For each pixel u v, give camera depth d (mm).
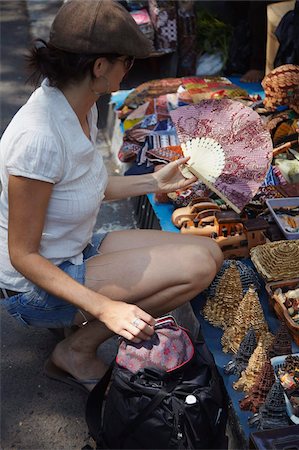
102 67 1882
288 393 1906
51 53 1889
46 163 1855
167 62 4523
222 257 2291
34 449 2146
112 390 1866
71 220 2023
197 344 2018
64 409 2289
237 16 4781
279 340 2059
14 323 2693
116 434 1860
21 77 5016
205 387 1837
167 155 3059
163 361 1861
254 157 2383
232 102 2436
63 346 2277
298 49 3473
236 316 2168
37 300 2100
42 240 2027
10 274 2098
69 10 1837
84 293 1923
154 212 2977
